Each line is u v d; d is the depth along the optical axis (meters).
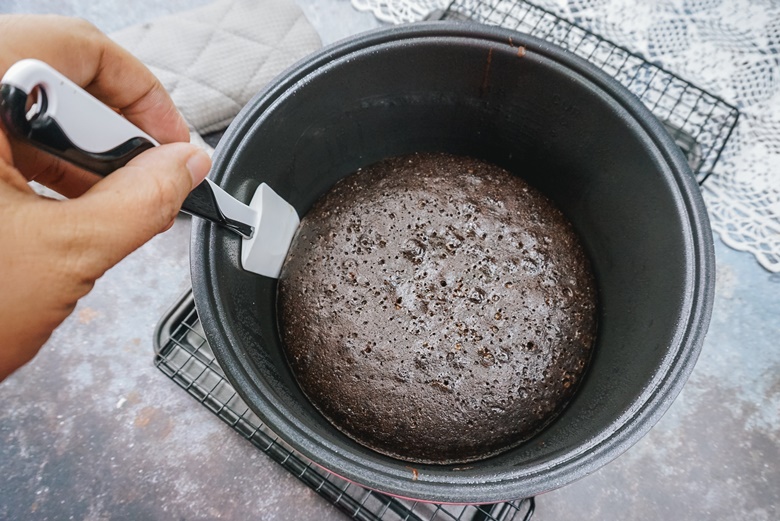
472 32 0.32
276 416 0.27
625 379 0.30
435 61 0.34
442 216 0.37
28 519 0.40
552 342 0.34
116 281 0.45
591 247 0.37
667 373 0.27
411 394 0.34
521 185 0.39
